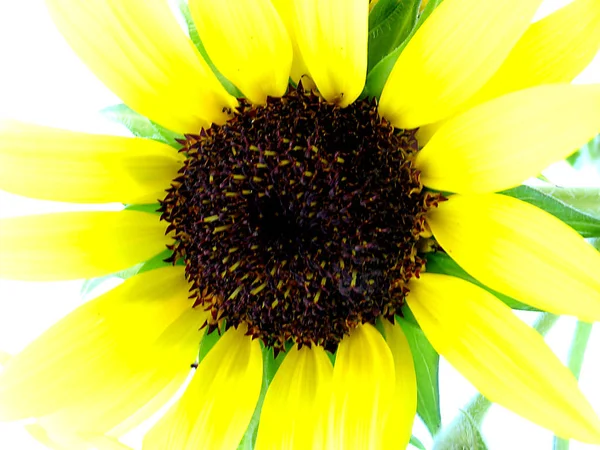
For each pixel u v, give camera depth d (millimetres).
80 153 151
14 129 146
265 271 151
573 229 134
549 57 138
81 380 150
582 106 117
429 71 137
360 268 146
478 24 130
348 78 142
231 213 150
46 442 151
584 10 135
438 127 145
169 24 143
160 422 151
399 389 144
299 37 141
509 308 135
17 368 147
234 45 144
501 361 133
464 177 135
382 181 144
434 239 147
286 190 145
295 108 148
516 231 132
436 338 141
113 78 147
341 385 143
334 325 151
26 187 148
